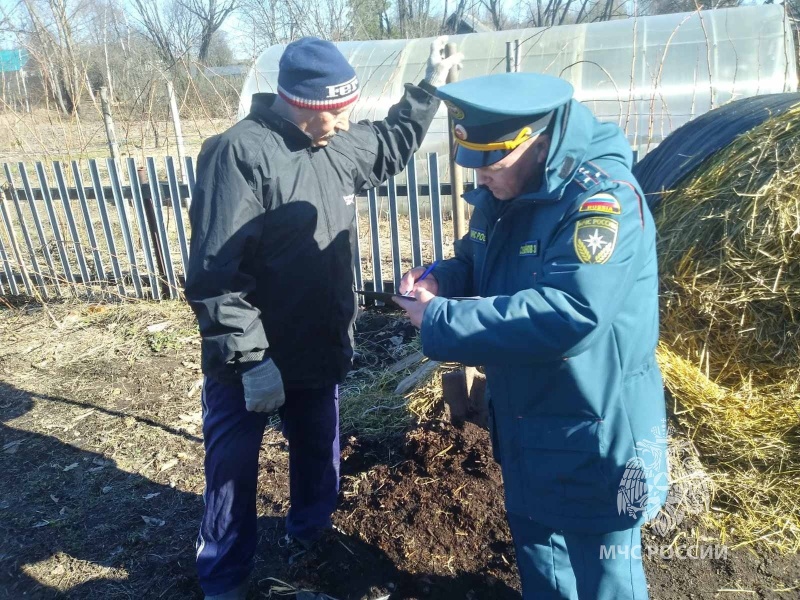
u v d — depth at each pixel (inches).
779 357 115.7
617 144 68.2
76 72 361.4
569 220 64.1
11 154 462.6
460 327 65.1
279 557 111.5
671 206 133.8
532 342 62.6
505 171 66.7
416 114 101.3
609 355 67.9
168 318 220.8
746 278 116.6
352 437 137.8
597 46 303.7
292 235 85.5
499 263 73.5
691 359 124.8
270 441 144.2
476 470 119.0
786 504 107.3
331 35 722.8
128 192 233.0
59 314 232.1
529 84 66.1
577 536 75.5
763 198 114.6
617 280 61.7
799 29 244.8
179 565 111.6
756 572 99.7
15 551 116.5
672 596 97.0
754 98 152.6
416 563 106.0
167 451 144.8
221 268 79.7
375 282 221.1
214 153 80.7
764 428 112.9
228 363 82.6
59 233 244.8
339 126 86.3
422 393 143.6
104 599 105.3
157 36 992.9
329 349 95.4
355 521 114.7
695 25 294.4
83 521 123.6
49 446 148.7
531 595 85.8
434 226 209.5
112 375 181.3
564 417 70.4
